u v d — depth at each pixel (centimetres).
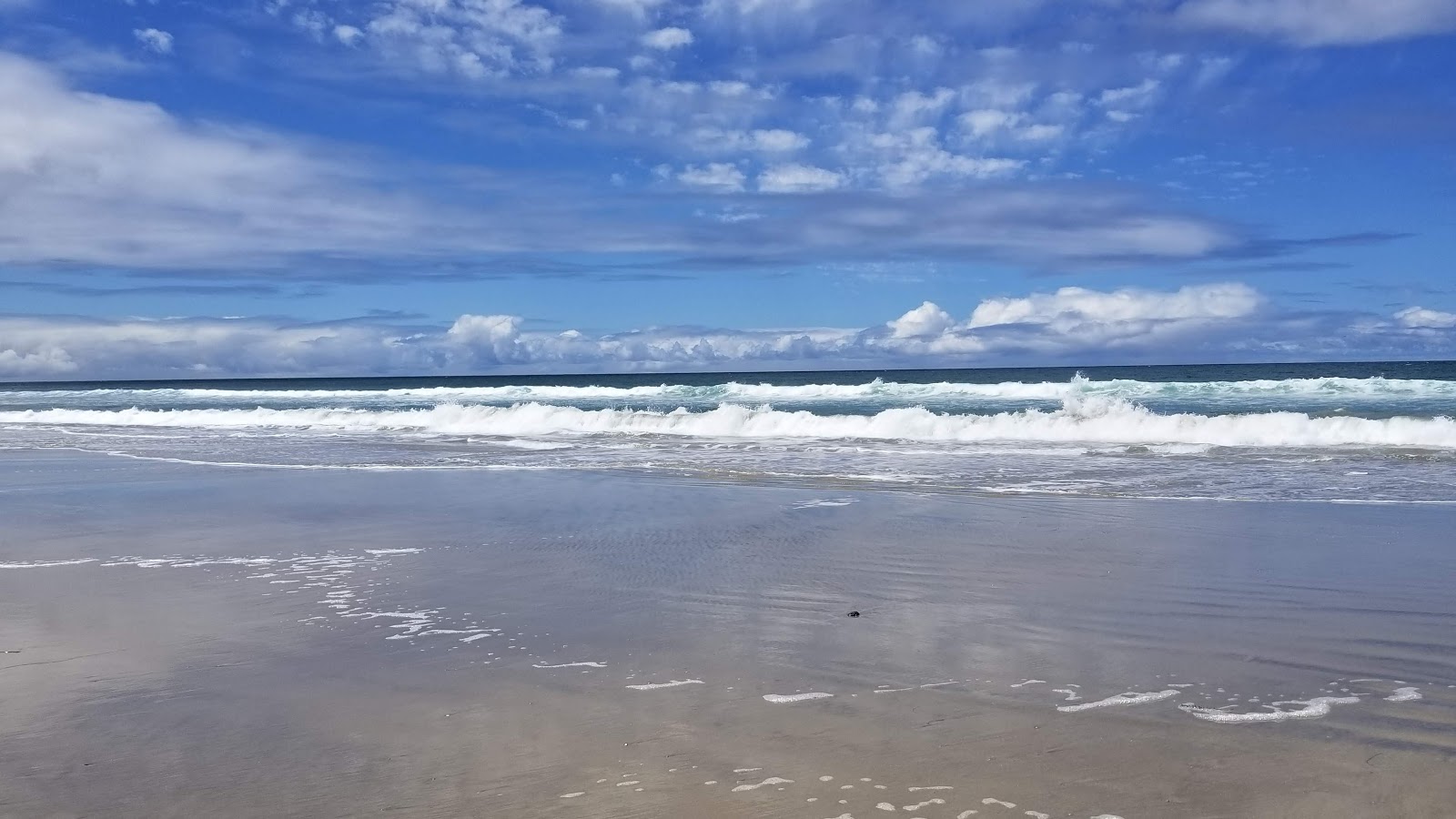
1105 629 529
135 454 1736
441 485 1221
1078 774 332
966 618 557
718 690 431
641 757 352
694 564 726
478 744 369
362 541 838
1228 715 390
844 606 591
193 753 366
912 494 1088
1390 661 463
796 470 1326
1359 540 782
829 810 305
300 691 439
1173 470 1270
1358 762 340
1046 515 932
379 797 322
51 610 605
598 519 945
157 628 556
